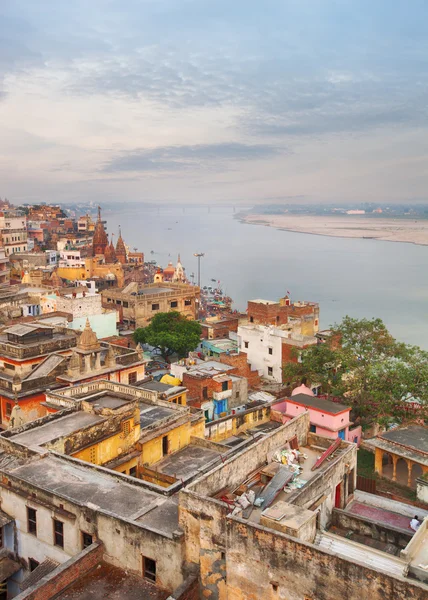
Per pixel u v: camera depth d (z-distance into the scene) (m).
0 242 173.50
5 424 51.41
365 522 30.06
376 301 191.62
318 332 90.94
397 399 56.91
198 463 41.94
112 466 38.09
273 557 23.59
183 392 55.38
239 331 85.38
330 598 22.33
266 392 72.81
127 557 28.80
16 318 80.31
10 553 33.44
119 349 63.59
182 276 181.50
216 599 26.30
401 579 20.73
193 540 26.83
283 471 30.28
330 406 54.69
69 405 42.44
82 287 120.56
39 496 31.83
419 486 43.34
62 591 27.66
